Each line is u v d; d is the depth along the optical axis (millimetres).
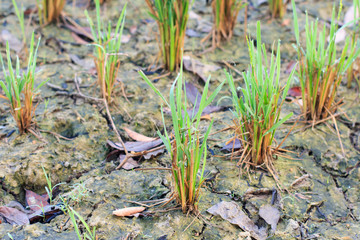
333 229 1350
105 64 1528
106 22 1970
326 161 1496
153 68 1772
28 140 1508
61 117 1577
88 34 1854
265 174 1440
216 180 1432
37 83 1688
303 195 1409
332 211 1387
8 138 1507
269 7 2002
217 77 1737
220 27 1843
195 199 1366
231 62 1798
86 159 1493
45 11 1909
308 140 1540
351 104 1655
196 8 2053
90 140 1533
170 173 1446
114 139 1539
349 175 1474
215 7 1826
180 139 1287
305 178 1447
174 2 1636
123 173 1444
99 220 1340
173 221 1343
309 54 1503
